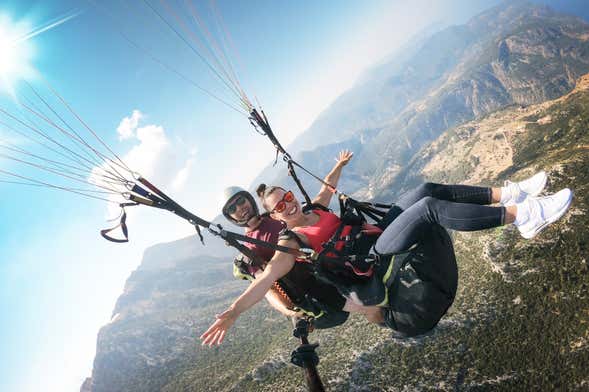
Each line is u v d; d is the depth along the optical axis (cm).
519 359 11088
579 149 16338
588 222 12150
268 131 618
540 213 433
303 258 504
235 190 621
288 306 561
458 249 14750
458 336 12219
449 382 11350
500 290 12656
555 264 12156
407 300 503
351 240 511
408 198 519
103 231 464
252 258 545
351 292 513
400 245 477
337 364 12925
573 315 11306
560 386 10425
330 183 645
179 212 488
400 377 11912
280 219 556
